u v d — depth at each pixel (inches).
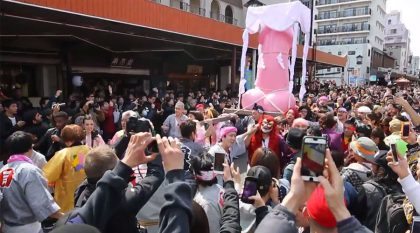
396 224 93.7
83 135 159.2
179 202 60.2
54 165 144.6
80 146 153.1
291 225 53.4
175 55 767.1
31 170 120.1
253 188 89.2
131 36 506.3
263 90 395.2
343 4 2819.9
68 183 146.2
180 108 279.7
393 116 251.3
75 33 477.4
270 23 386.9
